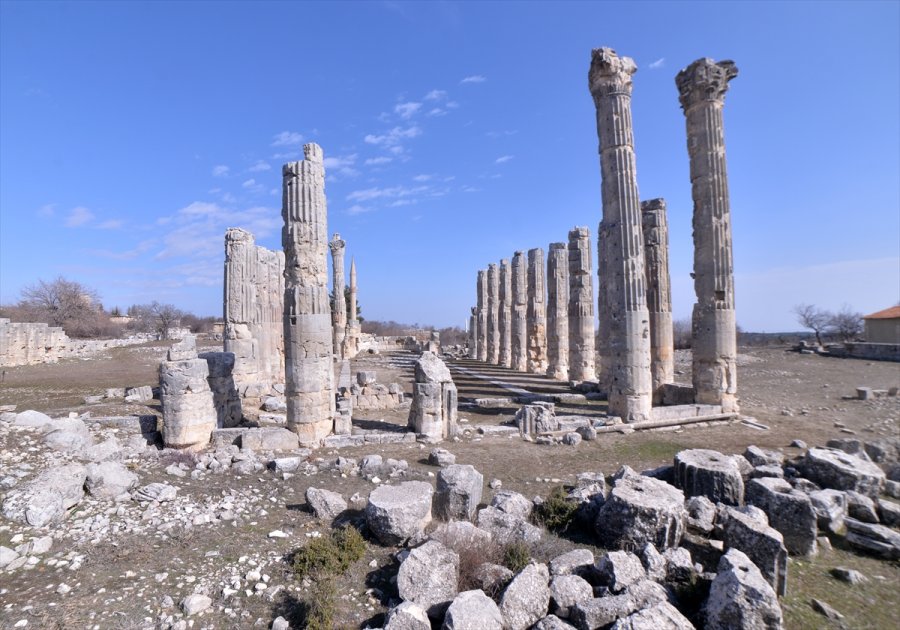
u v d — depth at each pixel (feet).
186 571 22.20
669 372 70.74
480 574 20.47
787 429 52.44
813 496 27.27
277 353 79.97
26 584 20.68
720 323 59.11
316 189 47.85
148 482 33.09
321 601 19.16
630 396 54.39
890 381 84.17
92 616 18.65
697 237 61.36
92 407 58.90
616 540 24.22
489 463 40.93
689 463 30.58
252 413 60.59
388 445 46.91
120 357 134.82
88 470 29.91
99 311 228.63
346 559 22.48
